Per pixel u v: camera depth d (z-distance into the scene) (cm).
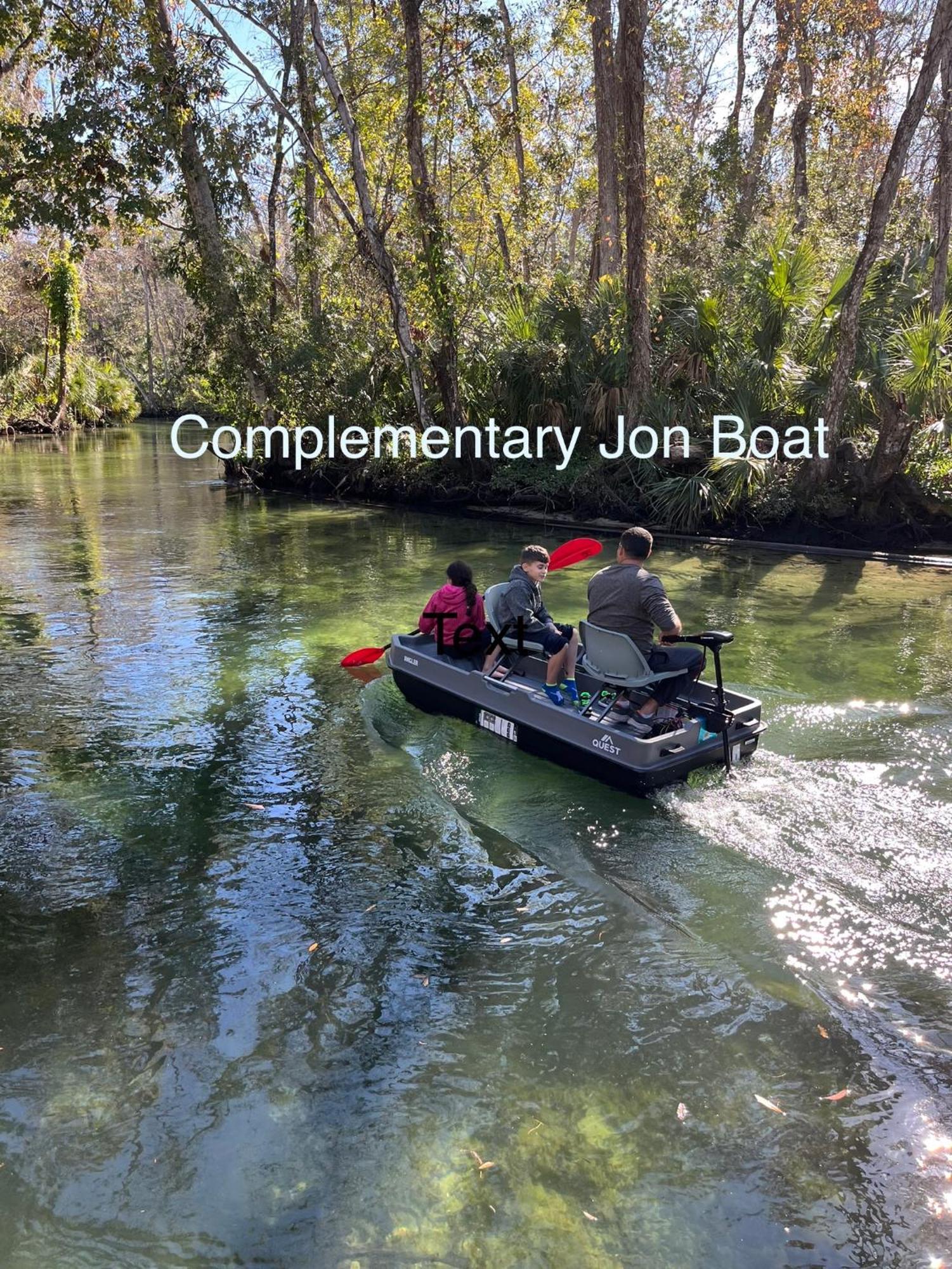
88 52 1653
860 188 2244
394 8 1884
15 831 486
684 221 2094
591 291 1848
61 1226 255
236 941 387
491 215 2223
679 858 439
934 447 1261
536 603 591
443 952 376
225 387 2105
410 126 1636
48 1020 339
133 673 745
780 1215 254
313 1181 269
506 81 1861
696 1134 282
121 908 414
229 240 1953
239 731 620
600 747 507
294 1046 324
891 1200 259
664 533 1386
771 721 595
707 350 1453
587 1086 302
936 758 536
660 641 507
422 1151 278
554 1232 250
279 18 1805
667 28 2245
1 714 654
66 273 3978
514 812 489
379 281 1828
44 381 4241
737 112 2352
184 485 2241
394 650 660
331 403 1986
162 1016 341
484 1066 312
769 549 1267
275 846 467
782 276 1345
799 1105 292
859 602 940
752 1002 341
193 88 1714
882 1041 320
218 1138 284
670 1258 242
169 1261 244
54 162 1672
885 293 1451
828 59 1831
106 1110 296
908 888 410
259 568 1179
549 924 394
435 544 1348
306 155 1838
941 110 1416
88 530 1514
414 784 529
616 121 1905
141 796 525
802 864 430
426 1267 241
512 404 1638
